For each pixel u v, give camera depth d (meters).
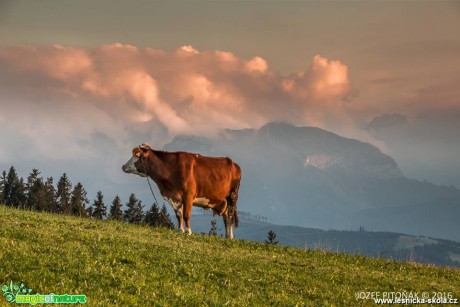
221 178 45.62
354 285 32.03
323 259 38.28
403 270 38.38
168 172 44.16
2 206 49.56
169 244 35.38
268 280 30.17
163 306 23.28
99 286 24.22
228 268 31.02
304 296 28.50
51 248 28.59
